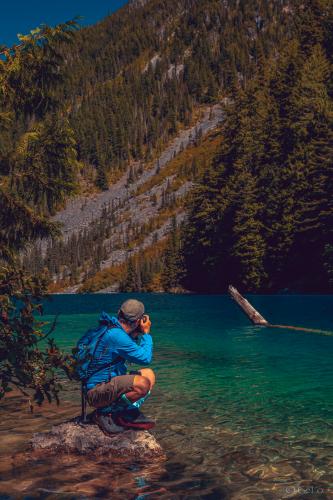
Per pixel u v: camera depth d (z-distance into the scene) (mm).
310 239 55750
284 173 63344
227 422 5672
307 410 6180
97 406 4840
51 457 4516
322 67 71312
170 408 6367
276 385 7793
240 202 66125
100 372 4906
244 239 61750
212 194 74125
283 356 10867
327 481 3846
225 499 3498
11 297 5402
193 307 34281
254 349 12078
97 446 4621
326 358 10477
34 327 5453
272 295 49719
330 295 45375
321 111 62562
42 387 5465
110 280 164125
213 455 4520
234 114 79062
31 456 4555
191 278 80062
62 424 5066
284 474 4008
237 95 84188
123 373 5047
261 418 5832
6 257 7500
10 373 5469
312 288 54156
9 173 7855
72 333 17062
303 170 60438
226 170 75500
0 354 5234
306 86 67625
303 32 86875
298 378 8344
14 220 7738
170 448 4746
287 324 18188
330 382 7957
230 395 7109
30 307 5449
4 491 3660
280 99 77500
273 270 60562
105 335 4902
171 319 22812
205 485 3783
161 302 45125
